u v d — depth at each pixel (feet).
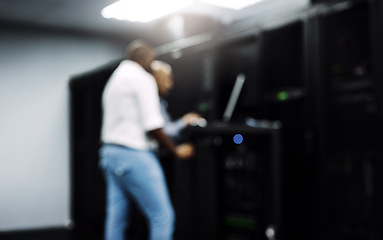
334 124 9.16
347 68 9.04
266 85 10.51
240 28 11.33
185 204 7.10
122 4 15.39
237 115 8.16
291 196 9.87
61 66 18.70
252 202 8.00
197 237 7.20
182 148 7.01
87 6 15.64
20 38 17.94
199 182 7.30
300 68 10.07
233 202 8.24
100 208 16.43
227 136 8.10
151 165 7.39
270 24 10.52
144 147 7.39
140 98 7.32
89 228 17.26
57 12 16.38
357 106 8.81
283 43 10.44
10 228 17.51
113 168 7.46
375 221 8.34
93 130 17.12
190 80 13.01
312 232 9.34
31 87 18.11
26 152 17.93
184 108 13.07
